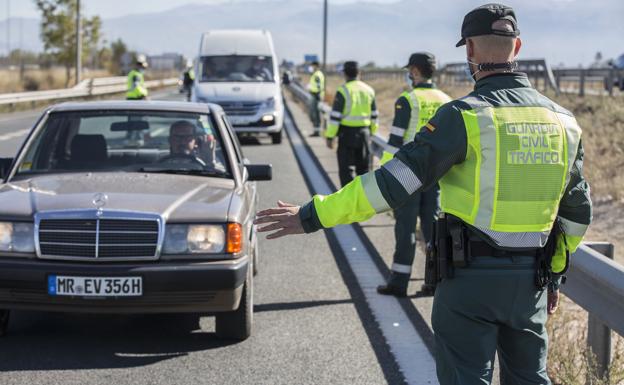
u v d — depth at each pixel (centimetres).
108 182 583
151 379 485
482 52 321
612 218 1123
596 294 445
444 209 322
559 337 524
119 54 8075
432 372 503
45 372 493
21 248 519
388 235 945
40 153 639
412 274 764
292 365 513
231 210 544
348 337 570
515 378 327
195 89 2059
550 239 326
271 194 1226
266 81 2105
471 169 311
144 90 2223
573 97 2453
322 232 957
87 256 515
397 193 305
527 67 2870
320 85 2267
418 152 306
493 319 315
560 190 319
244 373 498
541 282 315
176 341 559
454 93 3192
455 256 314
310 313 628
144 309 518
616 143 1633
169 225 525
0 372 492
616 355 468
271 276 745
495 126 309
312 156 1773
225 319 552
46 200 539
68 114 657
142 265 514
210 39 2206
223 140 654
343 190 313
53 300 513
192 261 523
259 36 2219
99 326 591
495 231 311
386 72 5528
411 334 577
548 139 314
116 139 649
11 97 2867
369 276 748
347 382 485
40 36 5134
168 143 650
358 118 1093
